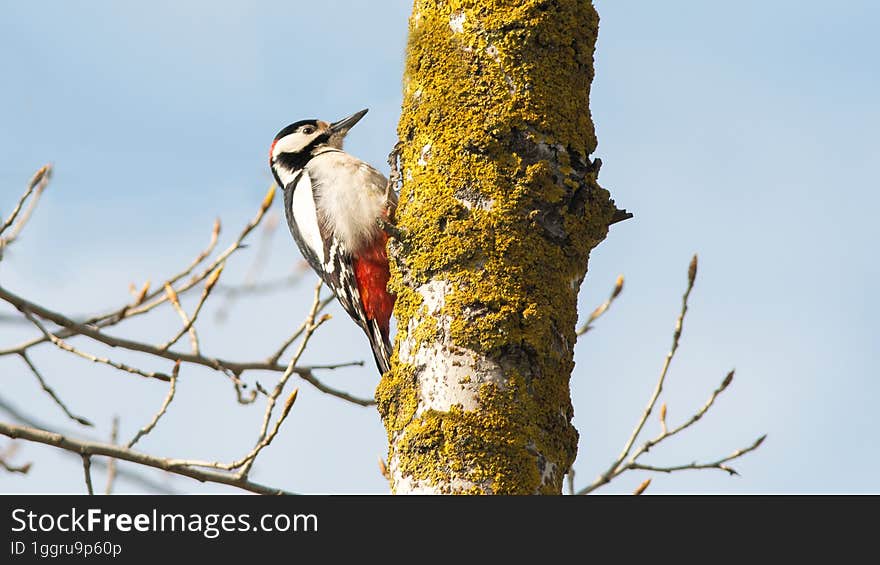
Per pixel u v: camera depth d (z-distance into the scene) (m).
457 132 7.43
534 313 7.02
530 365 6.98
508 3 7.65
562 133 7.54
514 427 6.79
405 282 7.43
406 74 7.91
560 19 7.73
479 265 7.11
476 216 7.21
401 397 7.15
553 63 7.67
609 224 7.79
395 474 6.99
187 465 7.94
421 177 7.51
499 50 7.57
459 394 6.84
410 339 7.23
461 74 7.58
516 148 7.39
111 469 8.08
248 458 7.90
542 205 7.32
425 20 7.88
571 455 7.17
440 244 7.21
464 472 6.69
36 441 8.02
